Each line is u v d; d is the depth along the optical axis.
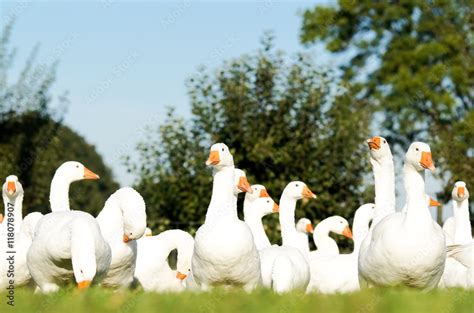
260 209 22.31
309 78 32.62
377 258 16.03
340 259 19.83
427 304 13.95
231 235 16.23
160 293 14.93
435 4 41.47
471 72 40.97
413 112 40.28
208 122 32.25
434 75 40.16
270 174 31.97
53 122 39.03
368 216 22.28
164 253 20.62
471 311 13.60
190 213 31.78
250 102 32.53
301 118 32.44
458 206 22.31
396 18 41.28
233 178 17.00
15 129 38.50
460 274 19.34
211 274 16.44
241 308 13.66
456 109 40.88
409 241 15.76
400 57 40.72
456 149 36.78
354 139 32.25
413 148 16.34
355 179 32.19
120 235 17.95
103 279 17.08
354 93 38.50
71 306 13.66
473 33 41.62
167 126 32.19
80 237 15.30
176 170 32.12
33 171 39.19
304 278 17.84
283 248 18.30
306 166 32.09
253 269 16.50
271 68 32.66
